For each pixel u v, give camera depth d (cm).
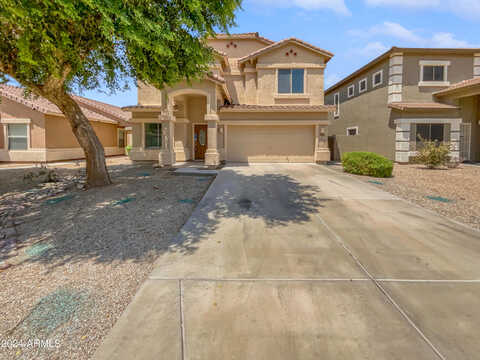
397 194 847
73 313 301
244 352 239
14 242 497
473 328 268
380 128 1827
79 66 695
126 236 520
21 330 275
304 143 1692
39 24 487
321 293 326
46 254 447
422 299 315
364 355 236
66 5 387
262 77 1709
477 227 560
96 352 240
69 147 1961
